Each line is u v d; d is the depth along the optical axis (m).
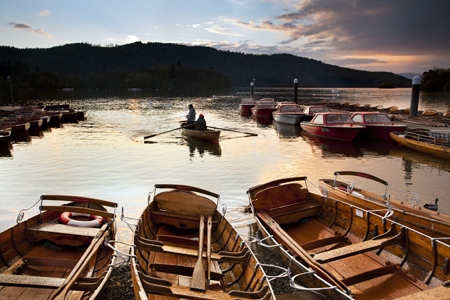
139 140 20.42
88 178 12.12
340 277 5.83
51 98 80.88
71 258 6.18
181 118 34.53
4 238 5.83
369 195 9.08
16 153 16.44
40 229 6.38
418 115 27.45
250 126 28.95
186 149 17.75
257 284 4.88
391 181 12.04
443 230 6.55
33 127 25.05
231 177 12.45
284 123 29.19
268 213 8.27
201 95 110.12
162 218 7.71
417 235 6.02
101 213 6.89
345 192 8.84
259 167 14.00
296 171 13.38
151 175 12.61
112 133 23.42
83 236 6.48
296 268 6.04
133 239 5.84
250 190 8.62
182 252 5.65
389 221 6.71
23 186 11.14
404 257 6.16
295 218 8.44
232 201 10.02
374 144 19.66
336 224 8.21
